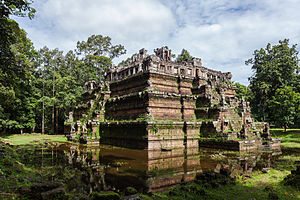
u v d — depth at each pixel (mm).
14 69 20281
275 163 17203
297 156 20578
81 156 21078
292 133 41062
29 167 14688
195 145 28484
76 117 48594
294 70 47656
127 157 20578
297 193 9867
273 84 49375
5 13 15633
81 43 61688
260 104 51906
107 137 32406
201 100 31609
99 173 14094
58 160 18422
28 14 15789
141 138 25719
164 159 19453
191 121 28984
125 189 10742
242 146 24281
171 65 34938
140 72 30734
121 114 32531
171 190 10484
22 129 54406
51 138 41156
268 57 50594
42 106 54188
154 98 27453
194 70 38781
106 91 37906
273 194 9367
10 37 17812
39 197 7547
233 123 30438
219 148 26094
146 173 14141
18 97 47000
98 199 8352
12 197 7211
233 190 10445
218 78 43000
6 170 10461
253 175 13305
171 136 26719
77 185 11250
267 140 29109
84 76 57562
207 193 9938
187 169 15359
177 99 29969
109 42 63406
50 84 54281
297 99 38250
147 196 9555
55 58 59719
